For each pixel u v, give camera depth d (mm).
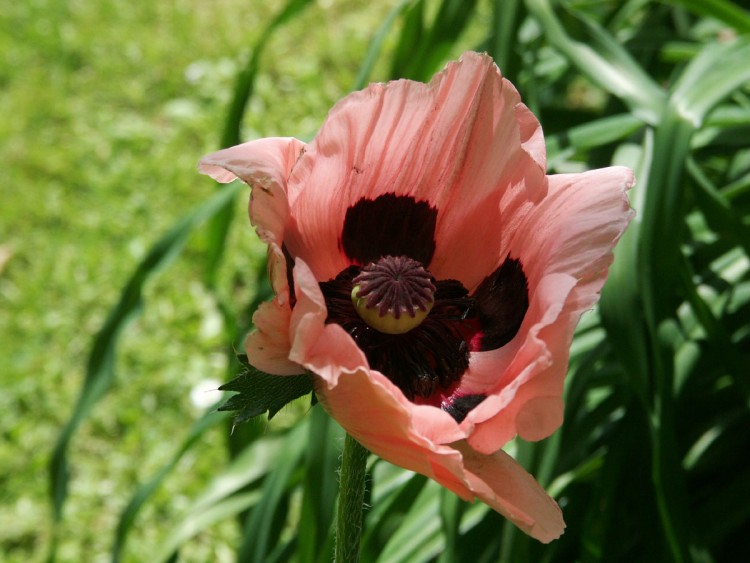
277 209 272
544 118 618
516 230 314
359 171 307
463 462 276
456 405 312
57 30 1097
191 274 866
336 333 258
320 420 472
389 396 253
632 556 481
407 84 297
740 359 461
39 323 833
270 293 571
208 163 270
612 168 295
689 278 464
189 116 1018
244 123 998
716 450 495
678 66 603
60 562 688
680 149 461
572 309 272
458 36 590
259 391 280
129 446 750
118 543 543
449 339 318
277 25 620
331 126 292
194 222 561
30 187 940
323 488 465
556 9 526
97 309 846
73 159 966
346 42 1097
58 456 552
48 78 1050
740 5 658
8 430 763
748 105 573
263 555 488
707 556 447
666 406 437
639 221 459
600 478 465
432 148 311
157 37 1105
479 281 324
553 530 269
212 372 795
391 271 304
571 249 286
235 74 1058
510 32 542
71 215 917
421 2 605
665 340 446
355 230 317
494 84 302
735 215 480
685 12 685
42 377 795
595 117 616
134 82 1051
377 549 473
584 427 491
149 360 804
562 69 630
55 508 556
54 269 872
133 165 962
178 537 543
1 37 1092
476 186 316
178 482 723
